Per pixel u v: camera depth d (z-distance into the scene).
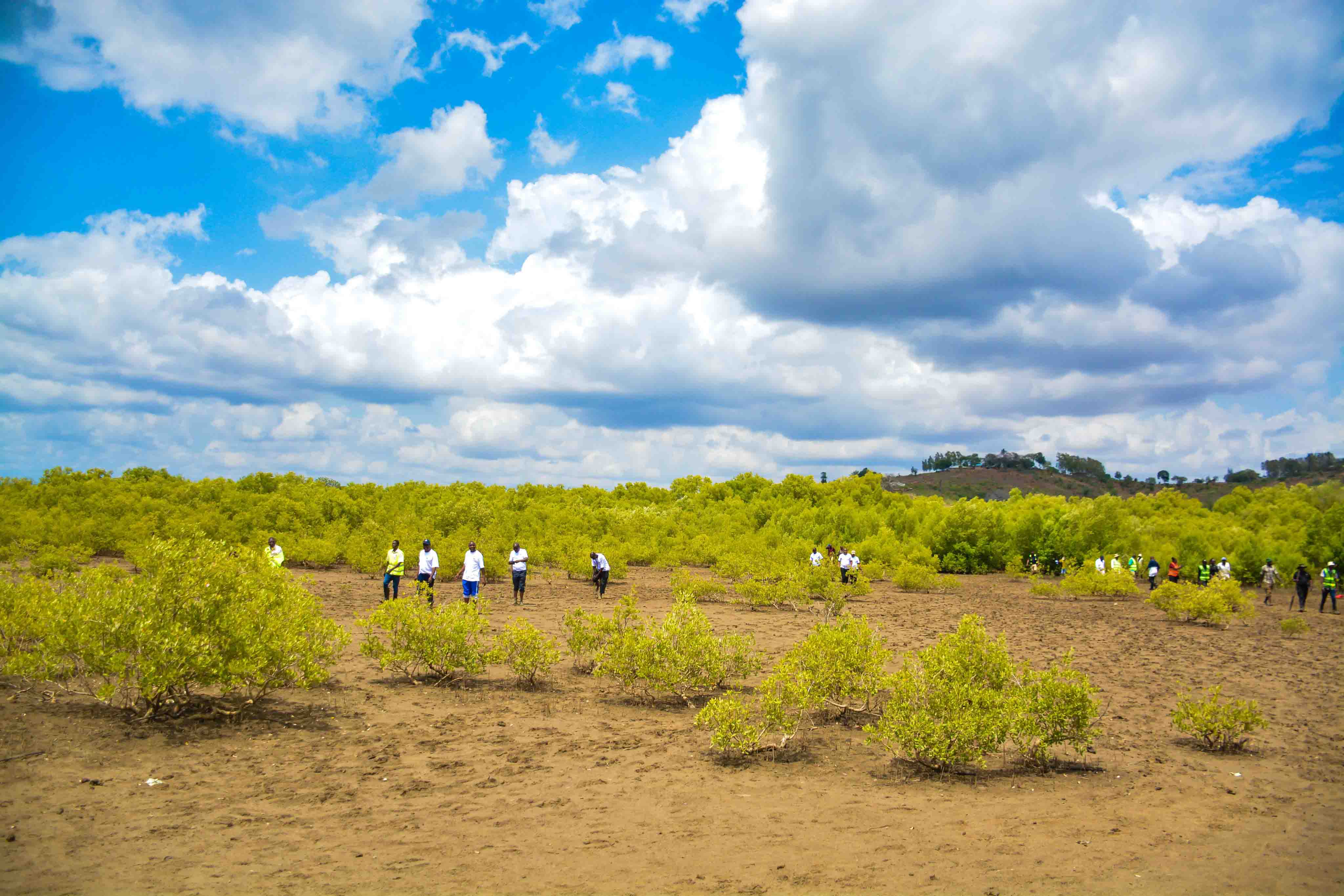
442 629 10.95
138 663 8.02
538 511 52.12
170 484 50.34
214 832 5.54
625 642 10.83
